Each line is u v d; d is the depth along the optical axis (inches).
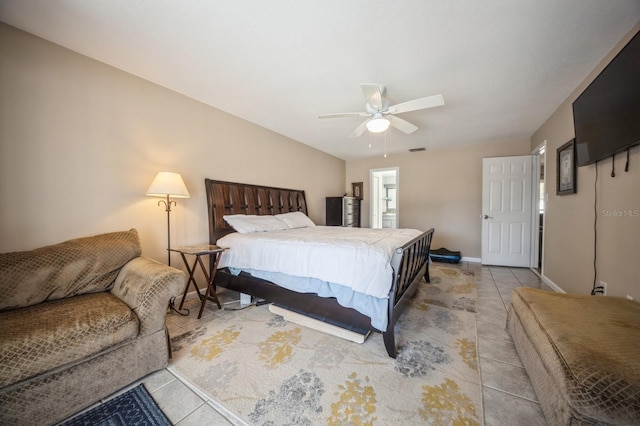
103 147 85.7
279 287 88.7
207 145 118.6
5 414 42.1
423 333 80.3
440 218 200.7
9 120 68.2
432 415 48.4
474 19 62.7
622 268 70.7
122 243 78.7
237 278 102.3
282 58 80.2
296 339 76.8
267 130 152.3
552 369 43.3
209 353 69.4
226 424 47.0
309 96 107.8
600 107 72.4
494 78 91.6
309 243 82.3
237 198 129.3
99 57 81.7
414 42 71.8
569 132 105.0
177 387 56.5
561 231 113.9
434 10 60.1
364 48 74.7
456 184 194.9
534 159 164.2
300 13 61.4
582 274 94.1
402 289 83.6
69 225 78.7
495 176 173.5
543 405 47.0
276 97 109.1
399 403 51.6
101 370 52.2
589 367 37.5
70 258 67.9
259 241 94.8
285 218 141.9
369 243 77.9
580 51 75.6
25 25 66.9
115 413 49.4
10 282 57.9
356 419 47.7
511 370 61.7
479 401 51.9
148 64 85.1
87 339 49.9
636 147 64.6
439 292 119.1
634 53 57.7
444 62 81.7
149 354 59.6
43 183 73.7
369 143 184.2
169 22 65.1
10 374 42.0
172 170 105.1
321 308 78.1
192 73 90.5
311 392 54.8
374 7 59.4
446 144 186.5
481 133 159.8
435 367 63.1
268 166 153.3
